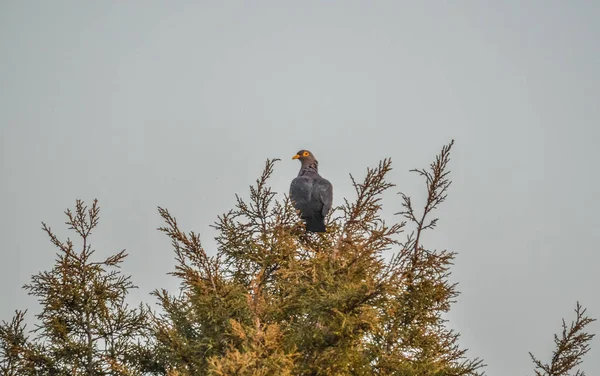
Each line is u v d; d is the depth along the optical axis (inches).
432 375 567.8
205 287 561.3
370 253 571.8
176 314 584.7
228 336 550.3
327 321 542.6
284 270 584.1
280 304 554.9
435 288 609.6
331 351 529.3
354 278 565.3
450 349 610.9
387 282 536.1
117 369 572.7
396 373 565.0
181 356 556.1
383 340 597.3
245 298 561.6
